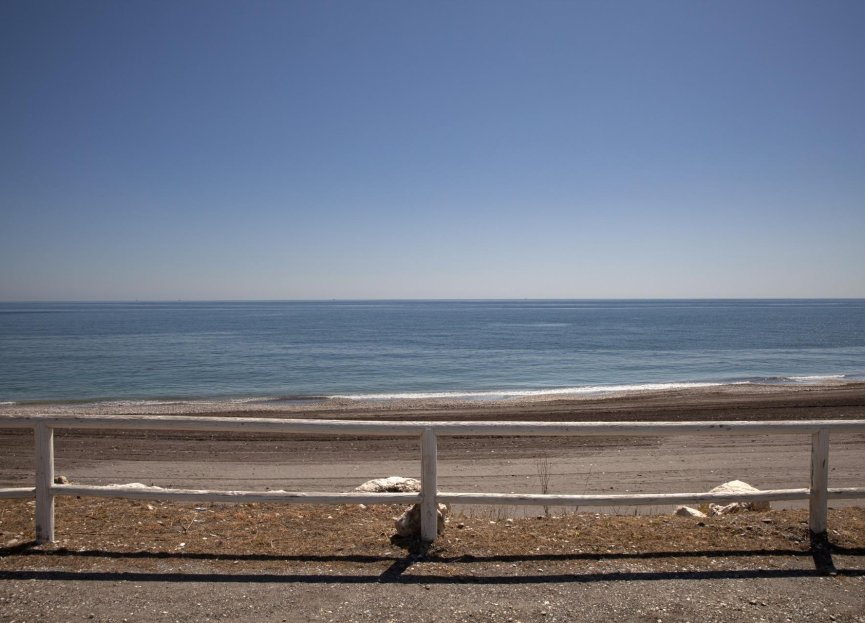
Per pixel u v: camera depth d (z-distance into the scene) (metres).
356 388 31.28
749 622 3.72
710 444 14.46
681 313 166.75
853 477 10.95
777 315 146.00
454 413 19.95
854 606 3.93
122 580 4.23
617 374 37.09
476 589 4.13
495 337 72.38
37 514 4.95
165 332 80.88
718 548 4.90
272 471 11.62
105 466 11.97
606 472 11.59
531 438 15.33
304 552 4.80
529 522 5.75
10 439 14.56
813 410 19.33
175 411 21.86
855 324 100.56
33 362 42.56
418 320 124.81
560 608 3.87
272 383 32.97
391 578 4.30
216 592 4.06
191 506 7.25
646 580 4.29
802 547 4.90
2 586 4.12
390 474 11.38
